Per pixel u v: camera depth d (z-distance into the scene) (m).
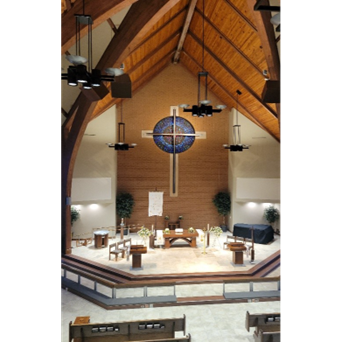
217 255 11.63
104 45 8.40
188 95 15.17
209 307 7.63
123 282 9.22
